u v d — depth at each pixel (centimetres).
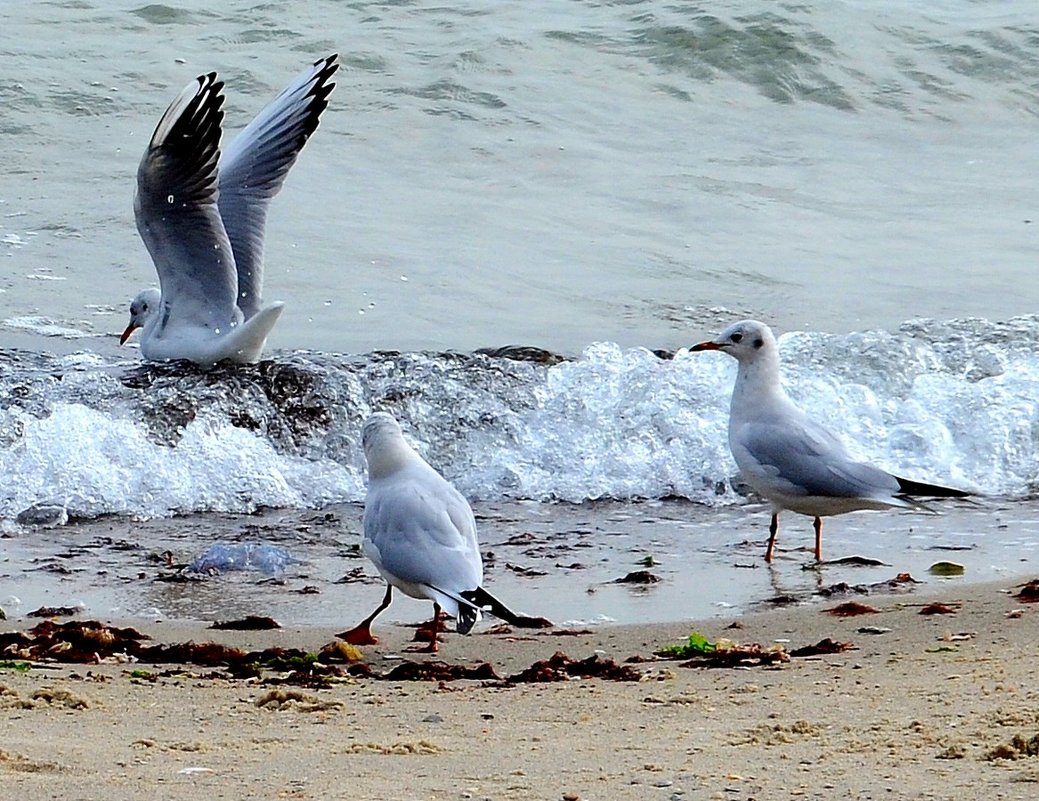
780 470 1095
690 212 2206
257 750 598
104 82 2491
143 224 1540
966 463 1426
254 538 1195
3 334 1639
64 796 518
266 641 889
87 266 1881
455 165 2333
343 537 1206
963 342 1611
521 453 1420
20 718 655
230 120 2450
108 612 967
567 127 2500
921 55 2841
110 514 1266
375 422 884
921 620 898
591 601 998
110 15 2766
